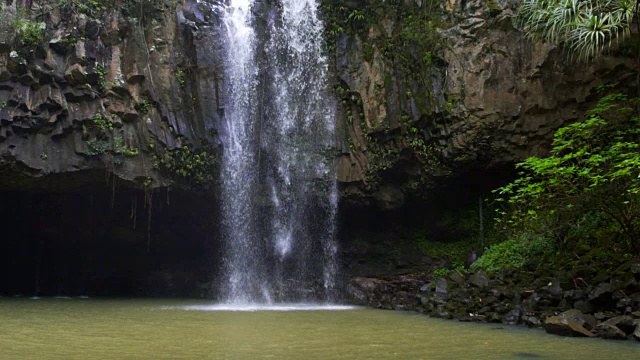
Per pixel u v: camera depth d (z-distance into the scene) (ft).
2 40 40.68
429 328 26.68
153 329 25.64
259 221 48.32
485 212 46.80
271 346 20.68
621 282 26.05
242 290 48.29
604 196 30.48
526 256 36.45
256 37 48.80
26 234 51.60
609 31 38.09
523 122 43.62
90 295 51.55
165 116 45.19
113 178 43.16
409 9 48.21
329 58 49.06
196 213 49.39
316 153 47.73
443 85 45.50
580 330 23.62
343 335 24.03
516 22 44.60
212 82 46.70
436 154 45.39
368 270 49.34
